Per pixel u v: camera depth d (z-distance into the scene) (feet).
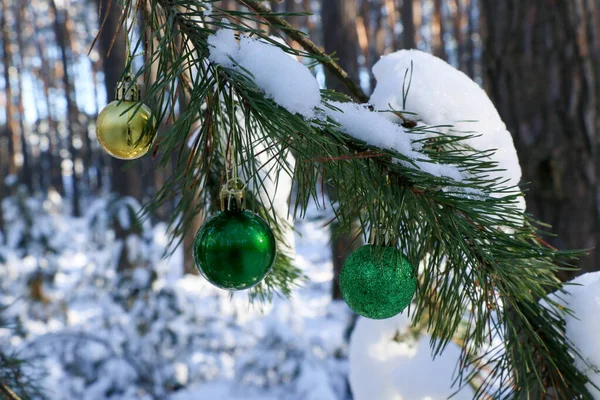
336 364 9.79
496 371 2.81
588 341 2.73
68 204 33.45
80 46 39.06
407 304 2.56
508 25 5.61
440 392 3.28
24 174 37.52
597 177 5.17
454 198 2.54
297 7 19.76
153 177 17.51
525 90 5.49
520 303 2.79
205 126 2.49
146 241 10.94
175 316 10.43
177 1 2.44
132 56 2.43
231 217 2.50
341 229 2.84
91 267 11.67
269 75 2.42
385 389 3.38
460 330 3.20
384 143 2.52
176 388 10.11
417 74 2.81
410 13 24.82
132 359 9.71
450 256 2.54
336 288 13.99
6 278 11.25
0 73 37.99
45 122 39.81
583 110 5.20
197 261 2.50
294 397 9.45
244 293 11.01
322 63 2.89
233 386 10.02
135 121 2.56
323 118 2.49
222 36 2.44
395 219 2.49
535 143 5.43
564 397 2.73
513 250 2.60
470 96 2.82
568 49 5.28
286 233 3.36
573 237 5.22
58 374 8.81
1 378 3.78
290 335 10.21
